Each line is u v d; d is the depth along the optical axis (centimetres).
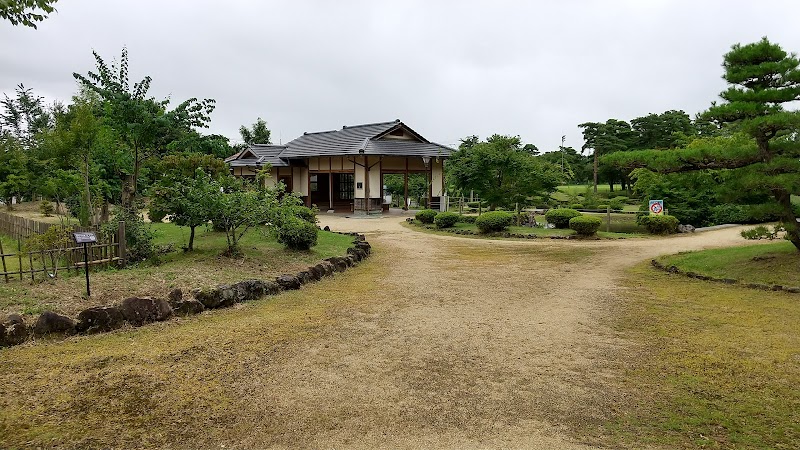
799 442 359
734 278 895
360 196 2466
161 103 1294
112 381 450
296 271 898
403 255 1251
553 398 433
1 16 502
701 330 626
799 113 804
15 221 1218
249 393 434
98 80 1252
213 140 1514
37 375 458
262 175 1266
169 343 551
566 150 4797
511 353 544
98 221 1250
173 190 951
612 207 2689
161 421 384
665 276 976
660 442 362
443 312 708
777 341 578
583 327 642
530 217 2031
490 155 1883
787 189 824
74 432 364
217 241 1114
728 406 417
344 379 467
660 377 478
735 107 859
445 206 2544
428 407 414
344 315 682
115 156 1377
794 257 902
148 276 755
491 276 983
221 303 703
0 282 696
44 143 1554
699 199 1967
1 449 337
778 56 875
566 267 1088
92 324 579
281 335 588
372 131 2620
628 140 4097
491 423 389
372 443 358
